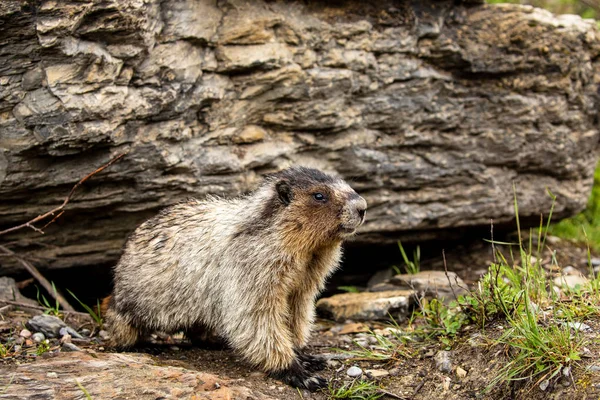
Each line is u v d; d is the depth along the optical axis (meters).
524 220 7.08
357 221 4.54
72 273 6.20
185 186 5.76
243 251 4.65
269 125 6.02
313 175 4.74
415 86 6.32
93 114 5.19
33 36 4.95
